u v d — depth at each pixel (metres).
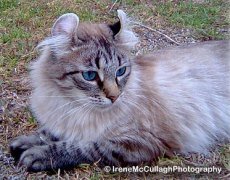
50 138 0.69
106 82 0.62
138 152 0.66
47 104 0.66
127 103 0.64
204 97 0.74
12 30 1.01
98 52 0.62
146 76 0.69
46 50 0.65
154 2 1.17
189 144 0.71
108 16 1.10
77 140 0.65
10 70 0.88
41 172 0.65
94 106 0.63
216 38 1.03
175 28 1.07
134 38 0.66
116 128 0.64
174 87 0.71
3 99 0.81
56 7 1.11
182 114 0.70
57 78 0.63
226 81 0.76
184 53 0.77
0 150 0.69
